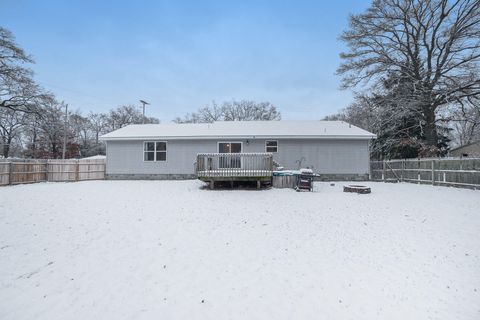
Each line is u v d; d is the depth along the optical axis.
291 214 7.58
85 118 42.69
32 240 5.29
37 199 9.41
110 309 3.08
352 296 3.30
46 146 32.72
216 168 14.02
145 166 17.41
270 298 3.28
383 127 22.62
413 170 15.77
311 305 3.12
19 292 3.46
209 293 3.41
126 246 5.03
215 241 5.32
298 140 16.78
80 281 3.73
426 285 3.54
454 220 6.72
